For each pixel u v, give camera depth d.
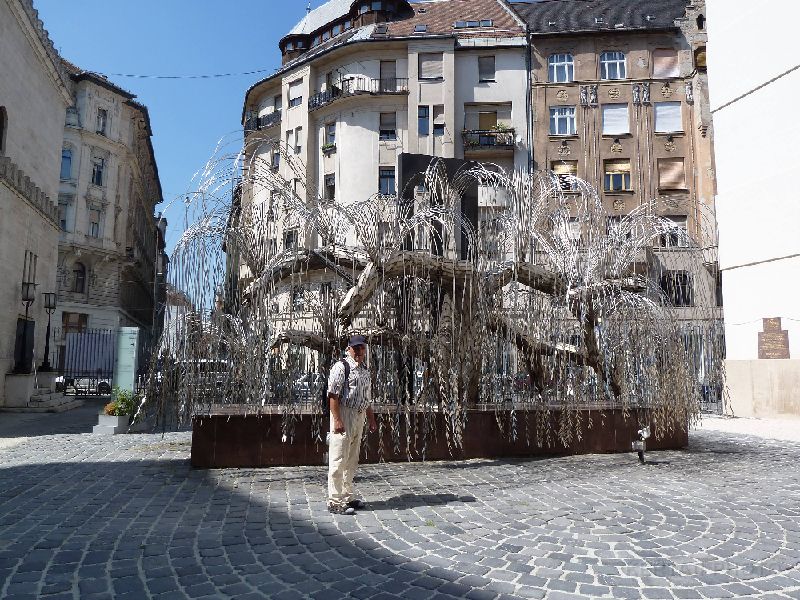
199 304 6.92
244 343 7.02
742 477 6.71
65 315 35.28
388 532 4.36
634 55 28.41
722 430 12.19
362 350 5.28
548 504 5.25
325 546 4.03
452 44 28.94
